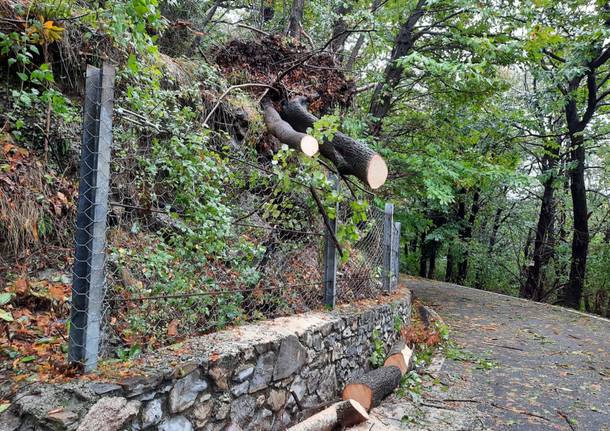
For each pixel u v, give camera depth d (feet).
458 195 41.11
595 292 44.06
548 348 19.93
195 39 20.65
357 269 16.28
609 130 38.68
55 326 8.45
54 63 12.28
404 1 29.71
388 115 34.55
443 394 13.29
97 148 6.57
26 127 11.23
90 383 6.05
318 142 12.28
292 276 13.12
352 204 12.51
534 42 24.58
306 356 10.30
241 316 10.83
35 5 11.24
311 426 9.37
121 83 12.72
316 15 27.40
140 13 10.25
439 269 66.74
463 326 24.16
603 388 14.52
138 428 6.21
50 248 10.44
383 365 14.39
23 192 10.19
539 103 37.19
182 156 10.42
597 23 30.01
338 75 21.40
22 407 5.62
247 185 14.44
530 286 47.96
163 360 7.17
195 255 10.35
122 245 9.25
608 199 47.50
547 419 11.73
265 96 18.90
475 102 31.07
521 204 55.36
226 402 7.75
